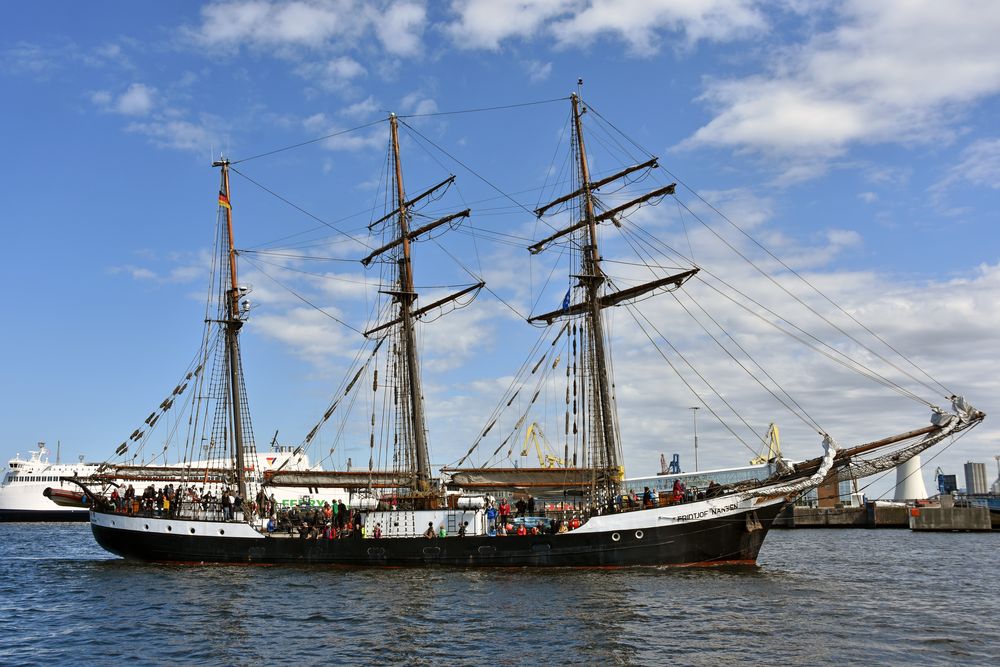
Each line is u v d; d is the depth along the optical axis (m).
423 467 72.38
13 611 45.72
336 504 71.69
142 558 68.12
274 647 35.81
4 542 100.88
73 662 33.69
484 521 63.09
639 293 69.19
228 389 75.25
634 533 58.50
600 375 68.94
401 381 74.56
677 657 33.16
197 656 34.41
